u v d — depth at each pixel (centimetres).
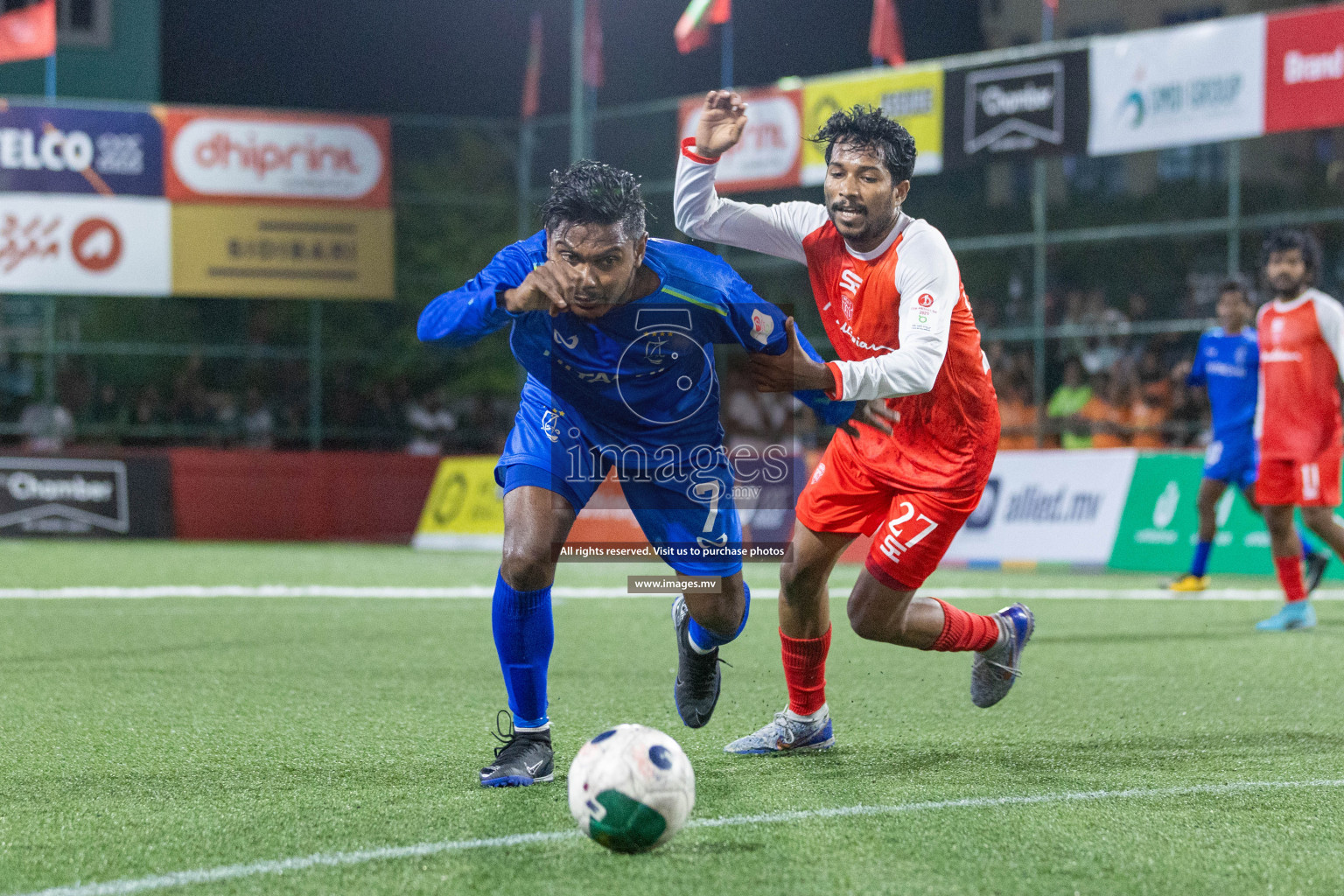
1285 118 1923
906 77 2258
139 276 2650
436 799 546
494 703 810
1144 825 509
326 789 565
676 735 710
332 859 455
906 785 580
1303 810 534
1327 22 1880
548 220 535
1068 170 3291
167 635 1162
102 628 1210
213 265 2678
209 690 862
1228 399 1517
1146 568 1927
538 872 441
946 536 634
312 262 2725
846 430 621
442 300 543
